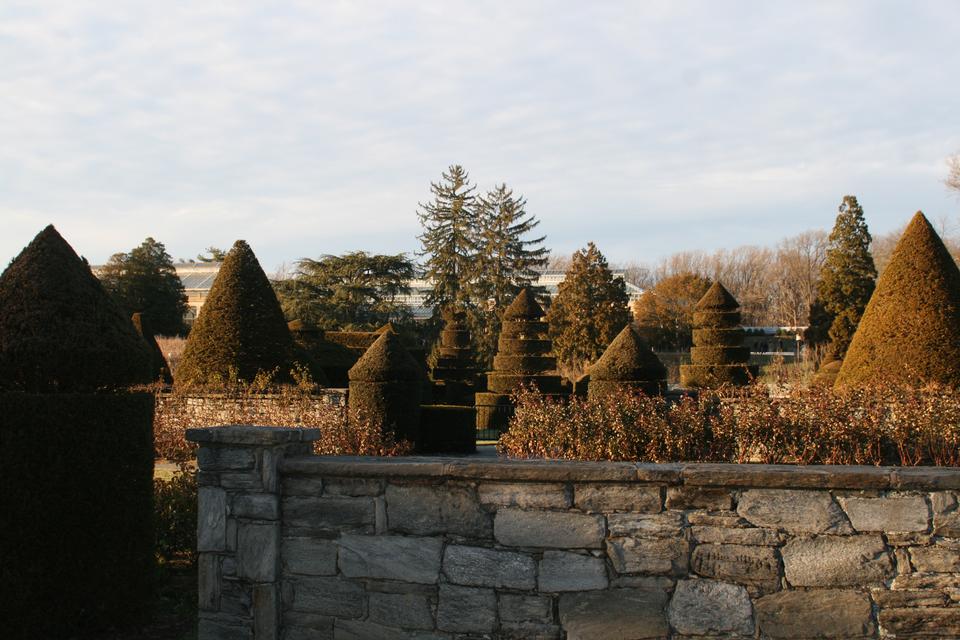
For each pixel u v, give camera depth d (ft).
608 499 12.51
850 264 118.32
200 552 13.39
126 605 15.52
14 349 15.23
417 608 12.96
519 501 12.72
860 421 26.71
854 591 11.92
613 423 27.35
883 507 11.89
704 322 76.28
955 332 37.52
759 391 29.73
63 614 14.83
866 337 39.68
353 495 13.26
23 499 14.65
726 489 12.28
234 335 52.03
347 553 13.21
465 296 138.72
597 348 118.93
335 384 72.43
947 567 11.69
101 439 15.37
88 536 15.07
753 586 12.14
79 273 16.19
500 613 12.70
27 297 15.57
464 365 90.58
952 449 25.81
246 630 13.16
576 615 12.50
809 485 11.98
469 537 12.86
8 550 14.52
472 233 141.79
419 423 50.47
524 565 12.67
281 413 41.19
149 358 16.99
